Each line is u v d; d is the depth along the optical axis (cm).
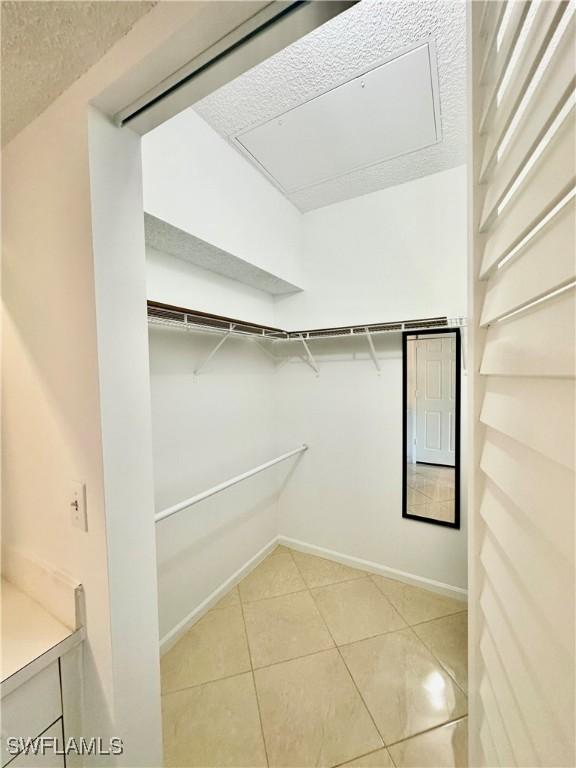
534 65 42
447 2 103
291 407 251
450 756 115
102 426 70
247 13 50
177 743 119
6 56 61
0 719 64
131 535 76
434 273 198
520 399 51
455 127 156
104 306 71
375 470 222
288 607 190
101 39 59
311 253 236
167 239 148
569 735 37
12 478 94
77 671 76
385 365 216
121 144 74
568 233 36
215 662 153
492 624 64
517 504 50
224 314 203
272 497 254
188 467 176
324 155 176
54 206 75
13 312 88
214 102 141
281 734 122
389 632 171
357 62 123
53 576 82
